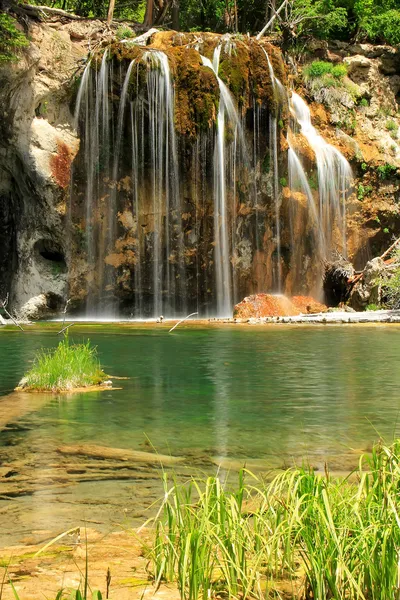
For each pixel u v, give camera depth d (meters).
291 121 30.66
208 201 27.61
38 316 27.00
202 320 25.20
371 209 32.38
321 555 3.55
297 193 29.73
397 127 34.41
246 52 28.06
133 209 27.47
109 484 5.48
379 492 4.06
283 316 25.53
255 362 12.82
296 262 29.91
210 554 3.72
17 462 6.11
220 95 27.28
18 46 25.59
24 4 27.92
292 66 32.94
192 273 28.16
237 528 3.83
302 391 9.80
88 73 26.77
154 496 5.20
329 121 32.78
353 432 7.27
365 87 34.53
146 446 6.67
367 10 36.78
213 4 37.81
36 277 27.25
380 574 3.45
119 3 39.66
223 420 7.86
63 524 4.62
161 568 3.62
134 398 9.21
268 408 8.57
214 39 28.72
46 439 6.93
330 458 6.24
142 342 16.48
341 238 31.48
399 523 3.52
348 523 3.74
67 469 5.92
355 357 13.55
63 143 26.86
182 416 8.06
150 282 27.92
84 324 23.42
